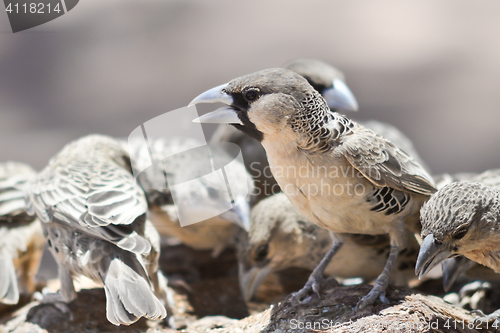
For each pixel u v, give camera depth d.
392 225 6.53
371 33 26.11
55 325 7.45
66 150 8.95
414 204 6.68
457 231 5.59
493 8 29.12
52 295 7.87
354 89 21.36
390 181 6.31
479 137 18.83
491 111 20.27
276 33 25.38
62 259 7.38
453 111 20.05
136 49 23.08
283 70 6.37
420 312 5.98
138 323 7.76
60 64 21.59
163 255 10.19
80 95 19.34
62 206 7.12
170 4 27.89
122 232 6.69
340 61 23.28
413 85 22.05
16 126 17.77
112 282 6.56
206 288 9.37
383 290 6.26
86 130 17.06
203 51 22.95
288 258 8.71
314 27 26.38
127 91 19.67
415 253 7.50
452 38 25.62
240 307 8.76
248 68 21.55
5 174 9.59
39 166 15.50
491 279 7.51
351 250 7.67
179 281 9.28
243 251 8.91
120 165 9.04
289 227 8.48
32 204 7.69
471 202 5.66
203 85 20.02
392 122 19.50
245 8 28.56
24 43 21.25
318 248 8.35
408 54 24.48
